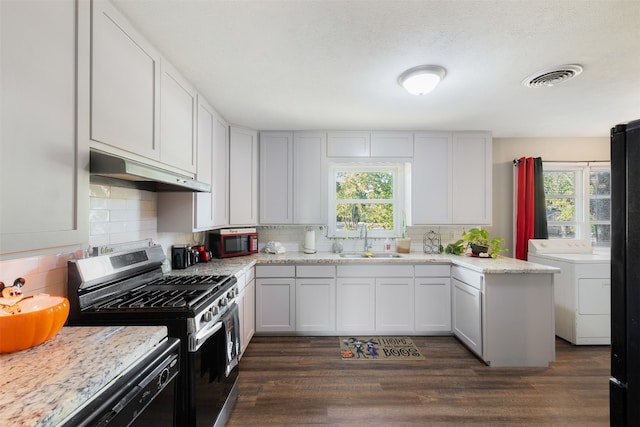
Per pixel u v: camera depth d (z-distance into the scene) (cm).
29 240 84
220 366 168
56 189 95
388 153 338
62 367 83
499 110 276
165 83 179
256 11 141
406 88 212
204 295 158
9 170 78
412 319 312
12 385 74
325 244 371
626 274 98
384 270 312
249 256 328
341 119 301
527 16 145
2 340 88
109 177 169
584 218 380
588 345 292
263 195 339
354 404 200
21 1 82
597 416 189
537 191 367
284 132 338
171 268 248
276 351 277
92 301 143
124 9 136
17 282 105
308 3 136
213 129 265
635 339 95
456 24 151
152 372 99
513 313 252
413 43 168
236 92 233
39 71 88
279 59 185
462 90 231
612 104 261
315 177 338
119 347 97
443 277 313
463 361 259
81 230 106
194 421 135
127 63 141
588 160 379
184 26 150
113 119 129
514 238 374
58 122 96
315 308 312
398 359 262
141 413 92
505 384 224
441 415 189
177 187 220
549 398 207
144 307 137
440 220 341
